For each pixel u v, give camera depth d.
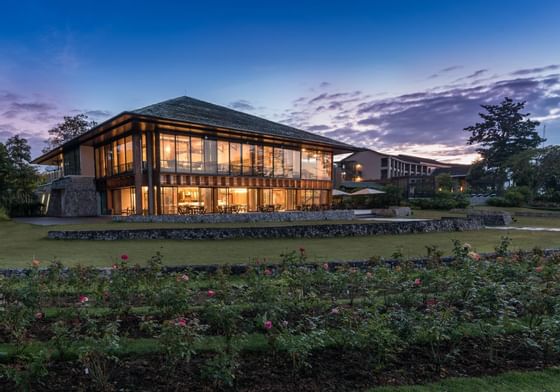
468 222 14.98
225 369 2.42
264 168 22.70
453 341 3.18
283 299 3.79
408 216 22.95
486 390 2.52
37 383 2.49
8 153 21.53
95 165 22.73
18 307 3.22
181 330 2.51
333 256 8.32
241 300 3.87
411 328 2.96
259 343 3.23
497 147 43.16
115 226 13.82
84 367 2.65
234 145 21.09
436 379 2.67
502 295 3.66
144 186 18.27
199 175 19.41
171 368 2.63
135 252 8.78
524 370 2.85
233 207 19.95
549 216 23.19
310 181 25.83
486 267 4.66
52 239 11.00
